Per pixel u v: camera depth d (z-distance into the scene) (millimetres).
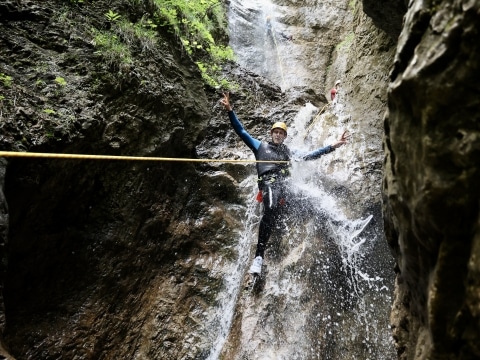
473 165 1479
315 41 9969
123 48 3953
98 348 3492
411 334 2234
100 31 3957
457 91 1519
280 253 4340
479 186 1479
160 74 4242
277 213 4387
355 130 5484
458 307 1584
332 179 4953
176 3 6113
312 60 9641
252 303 3984
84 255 3605
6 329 3141
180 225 4398
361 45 6305
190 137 4566
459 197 1518
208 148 5609
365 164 5004
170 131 4152
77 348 3381
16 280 3193
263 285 4086
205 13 7750
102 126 3480
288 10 10578
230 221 4676
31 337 3244
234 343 3768
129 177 3848
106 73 3686
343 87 6461
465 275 1551
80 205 3520
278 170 4367
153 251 4133
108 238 3730
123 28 4152
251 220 4734
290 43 9938
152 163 4055
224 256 4414
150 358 3666
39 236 3254
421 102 1625
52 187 3162
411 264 1951
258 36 9953
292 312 3863
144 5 4562
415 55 1678
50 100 3221
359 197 4707
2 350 2416
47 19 3639
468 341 1535
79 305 3539
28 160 2898
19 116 2926
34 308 3342
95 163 3486
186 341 3812
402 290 2426
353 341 3637
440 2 1633
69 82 3426
